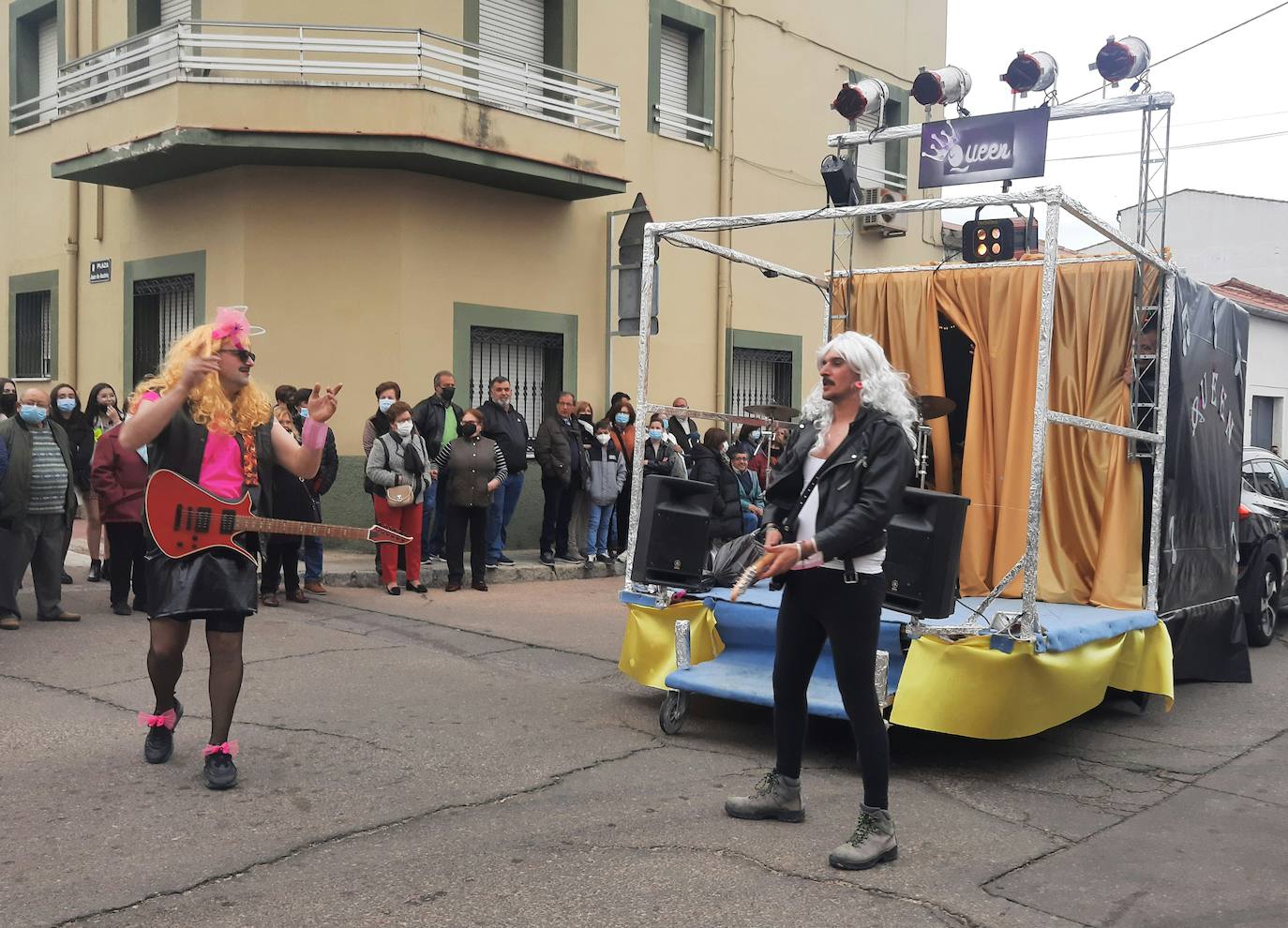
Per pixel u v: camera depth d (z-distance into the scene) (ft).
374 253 38.83
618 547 40.91
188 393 14.79
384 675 22.26
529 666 23.77
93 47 43.73
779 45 52.29
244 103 36.06
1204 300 23.98
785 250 53.06
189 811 14.30
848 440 13.34
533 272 42.73
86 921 11.16
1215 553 24.48
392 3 38.83
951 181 23.79
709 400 49.93
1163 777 17.62
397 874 12.57
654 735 18.85
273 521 15.07
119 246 43.32
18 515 24.48
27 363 48.52
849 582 13.07
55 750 16.61
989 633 17.21
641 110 46.44
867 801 13.38
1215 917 12.17
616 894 12.18
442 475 36.42
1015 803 16.05
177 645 15.31
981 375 24.52
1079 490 23.00
